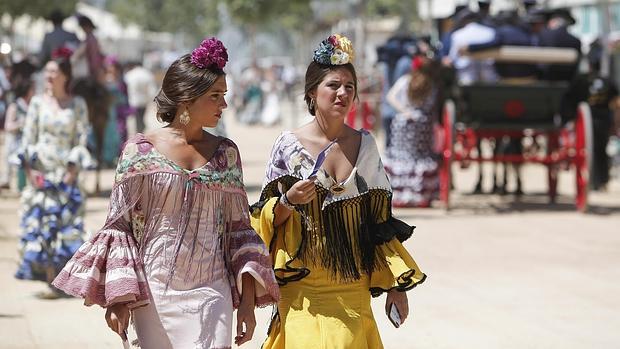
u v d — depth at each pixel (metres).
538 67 28.48
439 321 15.90
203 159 9.28
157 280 9.09
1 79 42.53
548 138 28.95
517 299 17.45
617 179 39.03
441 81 28.73
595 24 57.09
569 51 27.39
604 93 33.12
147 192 9.15
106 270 9.05
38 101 17.81
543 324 15.79
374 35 97.62
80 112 17.97
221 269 9.30
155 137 9.29
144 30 161.62
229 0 78.69
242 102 79.69
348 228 10.03
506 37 28.06
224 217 9.36
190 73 9.16
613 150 39.50
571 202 30.44
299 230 9.97
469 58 28.19
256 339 14.66
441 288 18.25
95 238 9.14
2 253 21.28
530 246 22.58
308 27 120.75
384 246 10.09
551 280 19.00
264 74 84.69
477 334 15.14
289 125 75.69
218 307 9.13
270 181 10.03
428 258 21.06
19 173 28.39
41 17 98.56
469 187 34.59
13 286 18.05
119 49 116.00
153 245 9.12
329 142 10.05
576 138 27.88
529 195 32.16
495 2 45.16
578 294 17.88
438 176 28.98
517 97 27.11
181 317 9.05
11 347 14.16
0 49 41.81
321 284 9.95
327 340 9.63
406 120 28.78
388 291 10.20
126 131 41.75
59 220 17.66
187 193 9.14
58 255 17.48
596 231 24.81
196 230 9.16
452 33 30.30
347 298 9.98
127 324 9.07
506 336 15.05
